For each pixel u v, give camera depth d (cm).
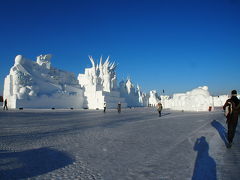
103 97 7788
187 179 581
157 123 2130
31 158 777
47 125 1870
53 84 7369
